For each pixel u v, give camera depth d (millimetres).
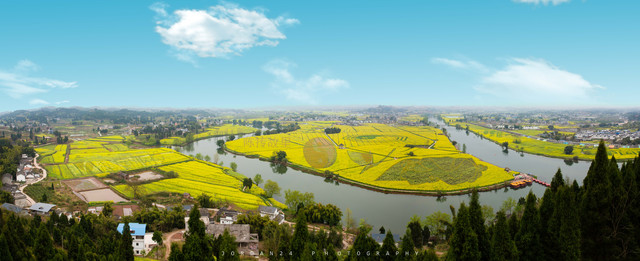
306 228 92125
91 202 188750
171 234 144125
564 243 64250
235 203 194750
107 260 97312
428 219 148125
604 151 68688
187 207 172625
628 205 65562
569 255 63438
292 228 147500
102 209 169625
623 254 64875
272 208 165250
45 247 96000
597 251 66938
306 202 182250
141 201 188375
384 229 150000
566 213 65188
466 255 65438
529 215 71250
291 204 185250
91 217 145250
